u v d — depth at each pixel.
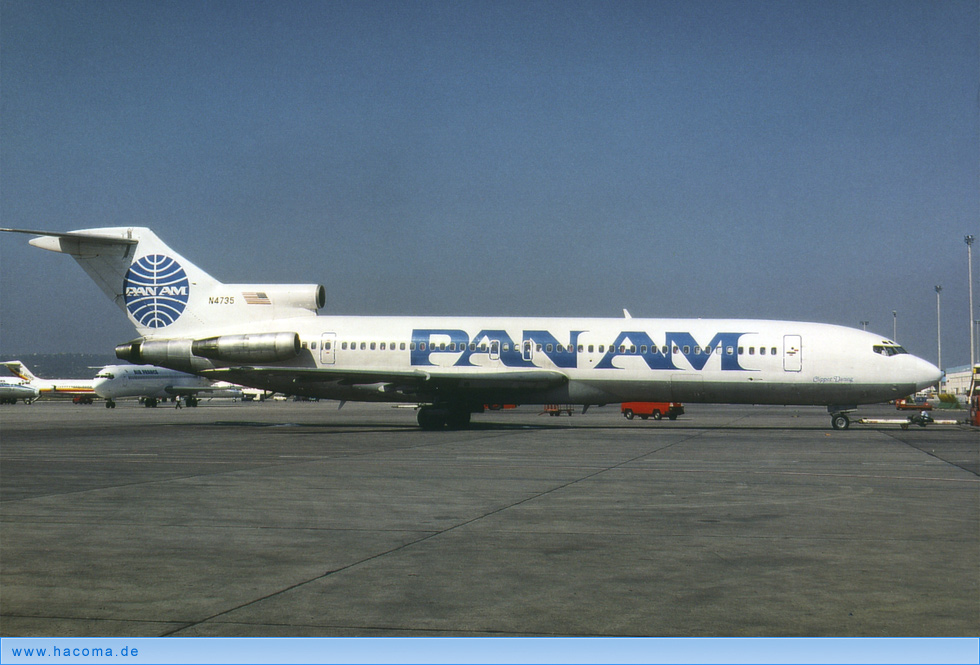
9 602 7.26
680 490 14.44
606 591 7.64
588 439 27.16
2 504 12.74
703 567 8.60
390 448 23.50
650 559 8.97
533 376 32.25
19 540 9.98
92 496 13.61
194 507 12.48
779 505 12.77
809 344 31.89
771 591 7.64
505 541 9.95
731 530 10.68
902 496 13.75
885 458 20.41
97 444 25.31
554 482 15.53
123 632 6.47
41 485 15.00
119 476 16.42
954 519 11.51
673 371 32.31
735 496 13.72
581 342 32.88
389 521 11.31
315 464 18.81
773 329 32.38
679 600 7.35
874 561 8.88
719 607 7.14
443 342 33.56
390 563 8.77
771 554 9.23
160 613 6.93
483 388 32.78
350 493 14.02
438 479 15.98
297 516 11.70
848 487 14.87
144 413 58.03
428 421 33.34
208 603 7.22
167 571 8.40
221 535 10.30
